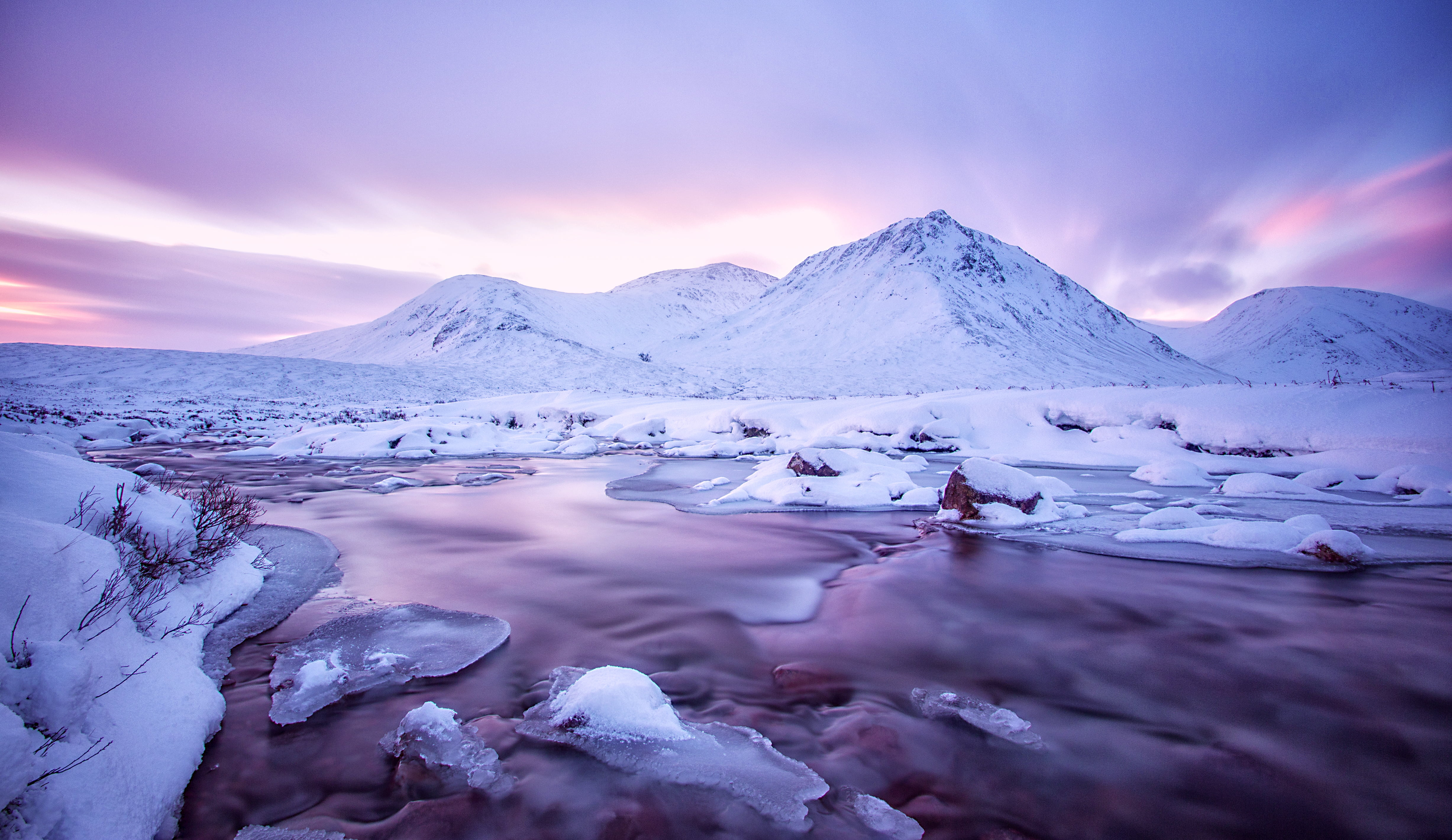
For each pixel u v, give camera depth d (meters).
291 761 3.83
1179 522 10.60
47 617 3.71
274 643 5.73
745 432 31.39
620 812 3.36
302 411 46.47
